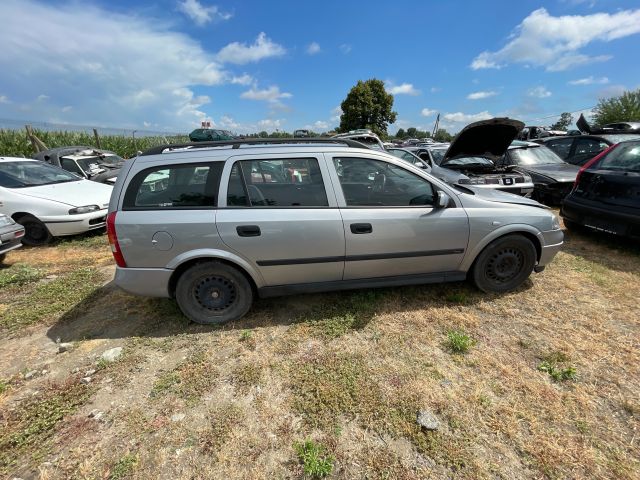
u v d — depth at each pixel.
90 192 6.34
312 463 1.78
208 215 2.82
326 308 3.31
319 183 2.97
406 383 2.35
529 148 8.05
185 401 2.26
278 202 2.92
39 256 5.16
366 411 2.12
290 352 2.72
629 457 1.79
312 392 2.30
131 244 2.81
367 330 2.97
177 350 2.79
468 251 3.25
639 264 4.20
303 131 31.36
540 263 3.49
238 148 2.98
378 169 3.07
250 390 2.34
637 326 2.93
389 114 42.78
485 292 3.49
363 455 1.85
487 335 2.86
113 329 3.12
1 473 1.80
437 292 3.55
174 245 2.82
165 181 2.87
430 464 1.79
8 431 2.05
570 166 7.35
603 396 2.19
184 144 3.08
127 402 2.26
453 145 6.75
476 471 1.75
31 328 3.17
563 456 1.81
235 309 3.12
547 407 2.12
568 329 2.91
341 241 2.97
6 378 2.52
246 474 1.77
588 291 3.54
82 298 3.70
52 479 1.77
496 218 3.21
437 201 3.09
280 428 2.04
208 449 1.91
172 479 1.75
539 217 3.32
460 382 2.35
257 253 2.90
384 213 3.01
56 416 2.13
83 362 2.68
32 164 6.63
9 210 5.53
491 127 6.04
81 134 17.23
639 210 4.21
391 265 3.16
